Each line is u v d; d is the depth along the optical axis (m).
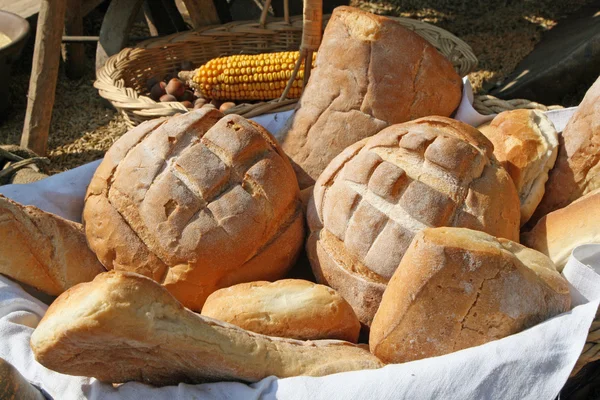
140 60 3.04
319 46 2.09
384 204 1.43
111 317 1.02
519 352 1.12
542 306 1.23
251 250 1.52
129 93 2.41
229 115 1.62
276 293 1.36
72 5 3.92
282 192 1.56
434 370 1.12
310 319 1.33
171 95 2.96
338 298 1.37
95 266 1.63
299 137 1.86
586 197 1.48
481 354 1.13
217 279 1.50
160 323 1.09
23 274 1.54
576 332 1.15
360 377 1.14
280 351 1.23
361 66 1.77
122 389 1.21
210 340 1.15
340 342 1.34
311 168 1.82
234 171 1.53
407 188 1.42
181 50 3.16
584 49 3.27
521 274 1.20
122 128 3.71
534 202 1.63
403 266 1.23
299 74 2.76
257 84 2.81
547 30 4.20
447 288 1.19
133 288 1.06
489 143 1.54
